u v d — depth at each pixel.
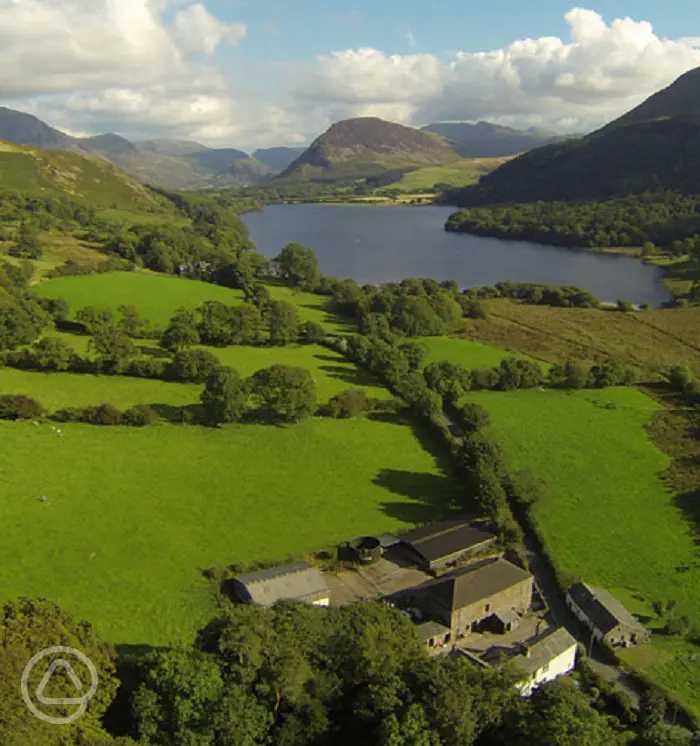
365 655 46.53
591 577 77.06
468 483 93.88
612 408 128.50
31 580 67.25
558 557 80.62
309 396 110.38
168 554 74.38
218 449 101.06
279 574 69.38
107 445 98.75
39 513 79.50
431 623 65.62
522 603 70.94
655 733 50.91
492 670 48.62
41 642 43.91
